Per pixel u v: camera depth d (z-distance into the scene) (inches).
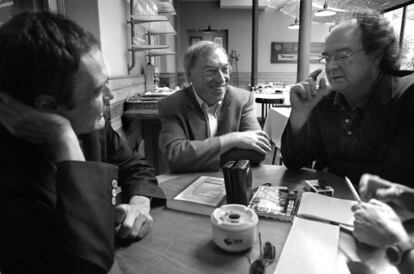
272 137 113.7
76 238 20.4
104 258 21.3
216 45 51.6
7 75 19.2
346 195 35.7
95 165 23.3
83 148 31.9
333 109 46.7
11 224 20.2
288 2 255.0
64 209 20.8
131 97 105.9
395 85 41.9
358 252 23.9
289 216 29.2
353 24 39.9
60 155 22.7
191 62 51.2
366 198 30.7
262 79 305.9
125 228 25.9
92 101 22.0
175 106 52.4
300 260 22.5
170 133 49.7
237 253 24.2
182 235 27.2
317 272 21.2
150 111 94.3
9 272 20.7
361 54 39.7
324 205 31.3
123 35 107.0
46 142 22.8
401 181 38.2
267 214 29.7
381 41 39.3
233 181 31.1
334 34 40.8
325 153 49.0
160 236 27.1
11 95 20.3
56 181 21.9
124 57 108.3
